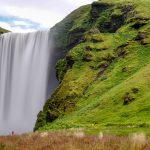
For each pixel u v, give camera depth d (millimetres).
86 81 150125
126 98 93812
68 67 177875
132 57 142375
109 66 150375
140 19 178375
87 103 121875
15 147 18141
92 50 170125
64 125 92875
